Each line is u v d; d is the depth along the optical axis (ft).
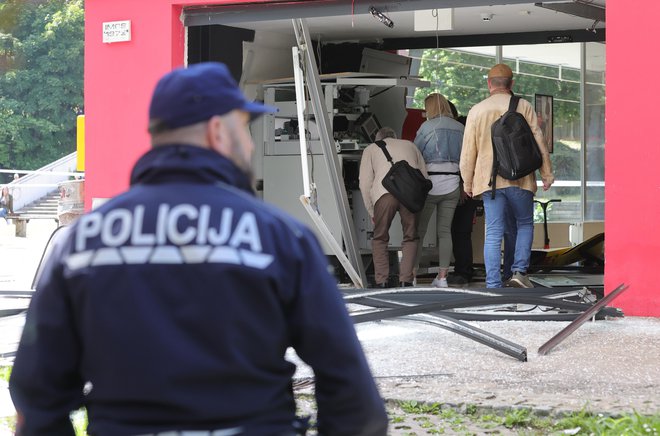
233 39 53.93
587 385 24.26
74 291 8.47
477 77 75.36
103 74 45.52
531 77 75.31
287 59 57.98
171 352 8.16
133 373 8.16
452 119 48.49
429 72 72.95
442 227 48.57
